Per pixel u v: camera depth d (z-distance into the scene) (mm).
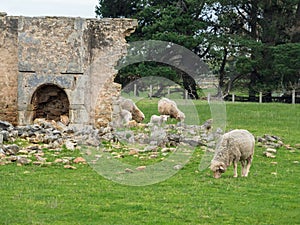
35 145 23641
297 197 16719
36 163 20438
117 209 14984
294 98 49156
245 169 19469
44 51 31484
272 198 16484
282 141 27031
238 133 19250
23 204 15203
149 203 15633
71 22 31500
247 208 15320
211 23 57344
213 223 13961
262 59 54656
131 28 32344
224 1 54969
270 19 56594
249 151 19172
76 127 29297
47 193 16453
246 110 39312
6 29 32031
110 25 32125
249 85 56875
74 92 31438
